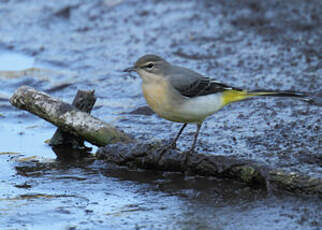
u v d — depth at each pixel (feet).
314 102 51.80
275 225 30.94
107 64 64.90
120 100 56.03
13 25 77.10
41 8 83.15
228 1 82.64
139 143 40.29
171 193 36.09
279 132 45.62
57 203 34.86
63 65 64.75
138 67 37.96
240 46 68.18
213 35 71.92
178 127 48.52
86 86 59.31
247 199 34.58
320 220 31.19
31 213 33.40
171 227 31.32
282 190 34.91
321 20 74.18
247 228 30.78
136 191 36.60
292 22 74.02
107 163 41.37
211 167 37.63
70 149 44.98
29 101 44.60
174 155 38.81
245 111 51.13
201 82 37.91
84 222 32.19
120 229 31.27
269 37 70.38
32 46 70.28
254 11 78.59
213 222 31.71
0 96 55.98
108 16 80.23
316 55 64.13
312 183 34.12
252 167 36.06
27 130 48.88
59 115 43.70
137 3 83.82
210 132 46.65
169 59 64.75
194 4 82.28
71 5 84.23
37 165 41.63
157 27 75.66
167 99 37.45
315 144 42.73
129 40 71.77
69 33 75.00
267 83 56.90
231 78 58.54
